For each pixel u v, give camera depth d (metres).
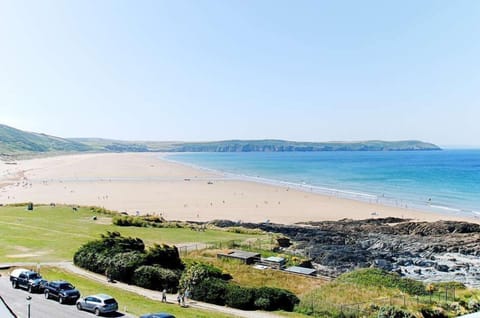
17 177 160.38
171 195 115.50
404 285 36.53
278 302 30.97
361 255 56.66
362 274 38.66
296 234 69.50
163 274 35.84
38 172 182.25
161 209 93.94
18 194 114.25
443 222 73.25
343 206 99.75
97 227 62.53
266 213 90.88
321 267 49.97
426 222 74.56
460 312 30.12
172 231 62.28
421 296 33.97
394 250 59.94
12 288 33.84
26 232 57.41
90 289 33.97
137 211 90.00
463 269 50.84
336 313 29.27
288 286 36.88
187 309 29.88
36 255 45.56
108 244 42.75
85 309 28.33
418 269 50.88
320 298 32.34
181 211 92.06
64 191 120.50
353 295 33.09
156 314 25.00
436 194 118.88
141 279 36.19
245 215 88.31
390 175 176.38
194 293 33.19
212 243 53.56
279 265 43.25
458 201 106.31
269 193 122.12
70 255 46.00
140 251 42.19
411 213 89.88
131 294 33.47
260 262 44.22
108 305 27.72
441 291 35.78
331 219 84.44
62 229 60.19
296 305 30.94
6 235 55.25
